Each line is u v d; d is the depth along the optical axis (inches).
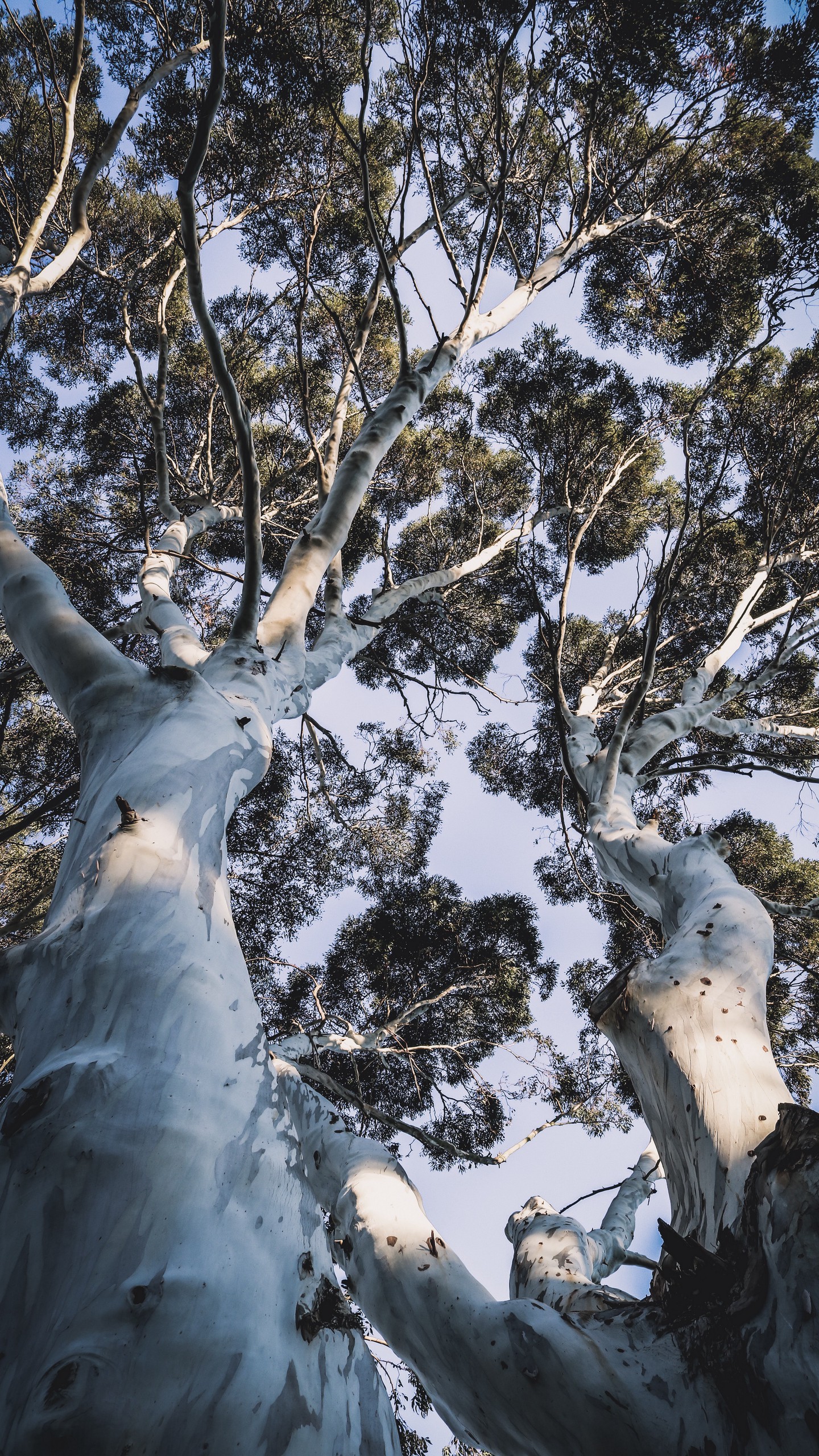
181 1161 74.6
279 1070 101.1
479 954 363.9
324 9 291.6
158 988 87.6
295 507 422.9
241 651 163.8
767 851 382.0
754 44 290.8
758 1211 68.1
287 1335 70.4
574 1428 63.5
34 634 137.3
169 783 112.6
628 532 446.3
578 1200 185.5
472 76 304.5
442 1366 71.8
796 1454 57.1
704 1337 65.7
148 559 242.1
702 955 115.8
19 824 135.6
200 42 319.0
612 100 305.9
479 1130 325.7
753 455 341.7
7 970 93.7
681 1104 99.8
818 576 389.1
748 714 394.0
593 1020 119.3
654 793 415.2
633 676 396.2
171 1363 62.7
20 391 449.7
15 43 386.3
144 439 419.5
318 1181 92.7
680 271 378.9
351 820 402.9
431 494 444.5
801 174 355.3
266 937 359.3
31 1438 57.6
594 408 389.4
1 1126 75.8
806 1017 341.7
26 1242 68.3
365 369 434.0
